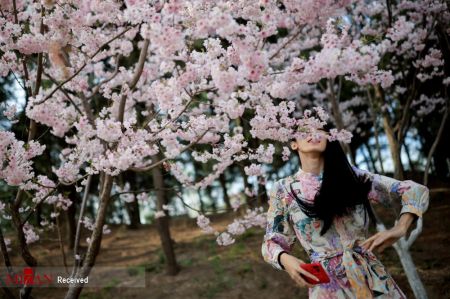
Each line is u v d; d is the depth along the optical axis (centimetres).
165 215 677
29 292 321
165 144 297
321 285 177
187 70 242
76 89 335
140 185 1165
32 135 302
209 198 1313
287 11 262
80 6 284
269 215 194
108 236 1014
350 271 172
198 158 342
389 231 165
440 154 992
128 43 375
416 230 415
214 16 185
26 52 277
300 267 172
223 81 197
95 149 301
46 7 268
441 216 779
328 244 180
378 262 180
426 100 703
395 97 687
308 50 618
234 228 441
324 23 298
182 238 907
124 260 791
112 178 302
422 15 501
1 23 273
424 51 584
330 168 182
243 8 257
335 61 205
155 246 873
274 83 255
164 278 659
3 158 254
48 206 657
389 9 434
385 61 619
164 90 246
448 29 495
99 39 324
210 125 288
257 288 586
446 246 646
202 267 684
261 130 281
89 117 337
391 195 204
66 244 843
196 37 262
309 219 182
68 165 312
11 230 553
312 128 198
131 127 280
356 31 534
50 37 288
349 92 841
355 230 180
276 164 909
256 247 740
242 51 198
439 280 535
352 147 994
